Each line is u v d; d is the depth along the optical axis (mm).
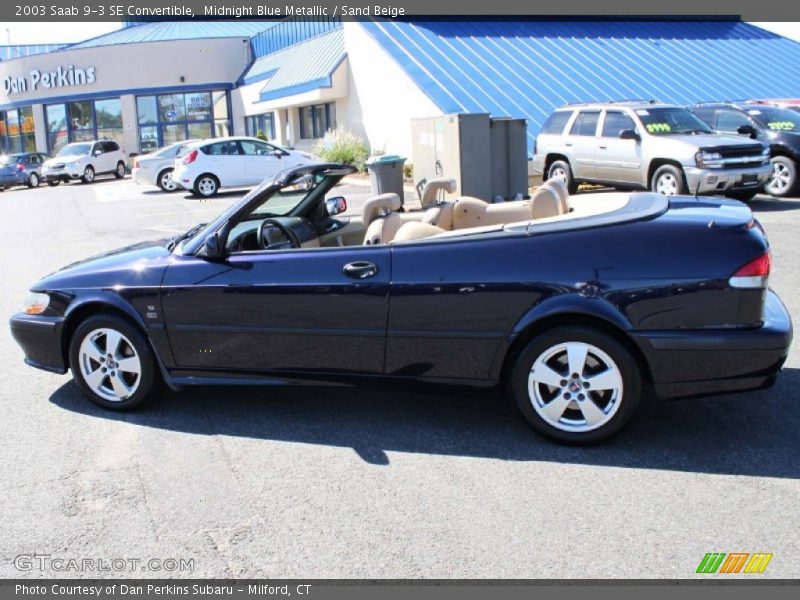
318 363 4773
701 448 4371
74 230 15328
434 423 4891
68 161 32500
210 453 4555
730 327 4156
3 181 31984
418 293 4488
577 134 15336
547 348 4363
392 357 4625
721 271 4129
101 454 4586
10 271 11039
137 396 5176
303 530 3664
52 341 5309
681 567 3264
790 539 3430
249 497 4000
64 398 5598
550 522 3643
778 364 4176
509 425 4809
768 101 16312
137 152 40125
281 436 4770
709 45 27000
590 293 4242
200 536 3648
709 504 3748
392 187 8195
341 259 4668
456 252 4488
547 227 4438
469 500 3881
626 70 23828
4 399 5609
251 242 5449
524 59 22984
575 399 4383
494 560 3365
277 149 22500
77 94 40250
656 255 4207
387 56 22531
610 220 4367
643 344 4203
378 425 4891
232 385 5000
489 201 11508
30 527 3775
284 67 31469
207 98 40031
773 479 3973
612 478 4051
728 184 13258
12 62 42125
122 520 3814
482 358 4469
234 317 4848
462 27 24250
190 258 5023
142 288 5020
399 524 3680
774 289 7898
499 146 11594
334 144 23078
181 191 24328
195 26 43969
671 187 13656
